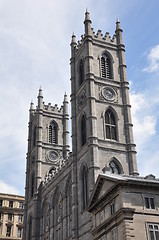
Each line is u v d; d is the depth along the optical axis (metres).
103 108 77.81
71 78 88.19
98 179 54.50
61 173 86.50
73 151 78.19
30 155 114.44
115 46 87.69
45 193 96.38
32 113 121.69
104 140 73.94
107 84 81.19
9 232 130.50
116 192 49.44
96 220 55.34
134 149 75.56
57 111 115.44
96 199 55.88
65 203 81.31
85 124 78.25
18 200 137.75
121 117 78.94
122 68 84.88
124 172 72.50
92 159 69.94
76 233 69.62
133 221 46.09
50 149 108.50
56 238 83.94
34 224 96.06
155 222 46.91
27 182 110.94
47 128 111.44
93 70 81.50
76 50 91.12
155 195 48.97
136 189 48.56
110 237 49.50
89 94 77.44
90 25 86.56
